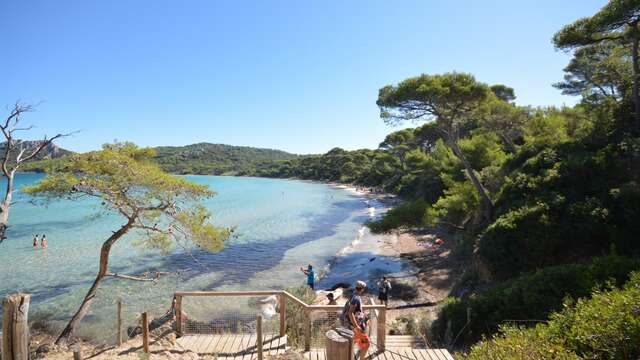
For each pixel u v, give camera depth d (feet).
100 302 57.52
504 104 106.22
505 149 121.29
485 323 36.32
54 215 159.02
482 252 52.11
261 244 103.86
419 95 67.10
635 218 40.70
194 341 29.48
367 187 331.77
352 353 22.35
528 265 46.06
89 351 29.71
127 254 88.63
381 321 27.68
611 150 52.13
